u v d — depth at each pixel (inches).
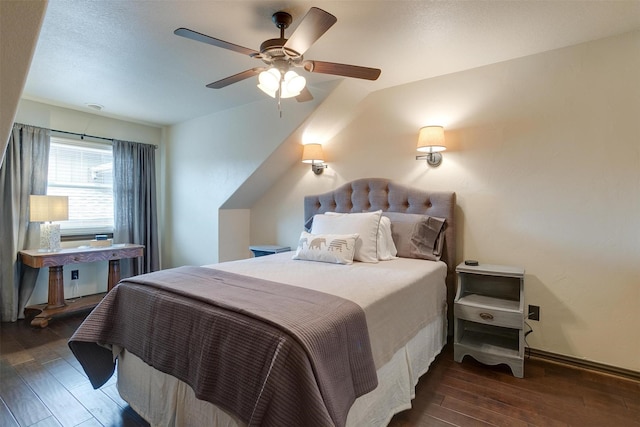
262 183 157.4
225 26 83.3
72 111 152.6
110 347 74.7
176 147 181.8
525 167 100.3
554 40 90.3
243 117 148.9
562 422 68.6
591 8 75.4
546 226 97.3
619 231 87.6
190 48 94.5
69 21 80.4
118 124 169.9
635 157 85.5
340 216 115.3
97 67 107.5
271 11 76.7
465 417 70.0
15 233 130.6
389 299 67.7
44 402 76.2
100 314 72.2
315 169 147.1
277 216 162.9
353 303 59.9
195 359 55.6
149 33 86.4
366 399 58.4
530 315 99.3
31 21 42.4
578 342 92.9
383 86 125.3
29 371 90.1
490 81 105.7
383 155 127.8
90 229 159.8
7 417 70.7
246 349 49.4
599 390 80.5
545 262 97.3
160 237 188.7
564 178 94.6
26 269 133.6
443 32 86.0
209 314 55.9
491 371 90.0
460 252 111.4
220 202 159.9
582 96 91.9
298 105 130.1
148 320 65.2
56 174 149.6
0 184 128.3
